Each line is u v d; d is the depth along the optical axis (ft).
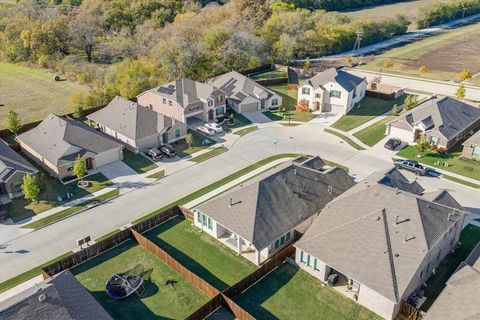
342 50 423.23
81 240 132.77
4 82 326.44
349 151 202.90
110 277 120.47
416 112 215.51
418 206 122.83
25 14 413.80
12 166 167.53
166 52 319.68
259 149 206.08
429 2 627.46
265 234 127.13
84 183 174.29
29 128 224.12
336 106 250.16
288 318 107.76
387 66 353.51
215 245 136.77
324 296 114.73
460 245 134.10
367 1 615.98
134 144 200.44
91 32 370.53
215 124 226.17
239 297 114.73
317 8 545.85
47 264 129.59
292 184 145.07
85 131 193.67
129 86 276.21
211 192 168.35
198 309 105.91
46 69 358.43
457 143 207.31
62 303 97.25
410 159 193.67
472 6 597.52
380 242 114.52
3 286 120.26
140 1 429.38
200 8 474.49
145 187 172.86
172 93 239.09
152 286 119.03
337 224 125.18
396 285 104.47
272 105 261.65
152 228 145.89
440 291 115.14
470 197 162.91
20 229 146.41
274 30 402.52
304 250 119.96
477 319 89.76
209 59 333.21
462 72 312.50
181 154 201.77
